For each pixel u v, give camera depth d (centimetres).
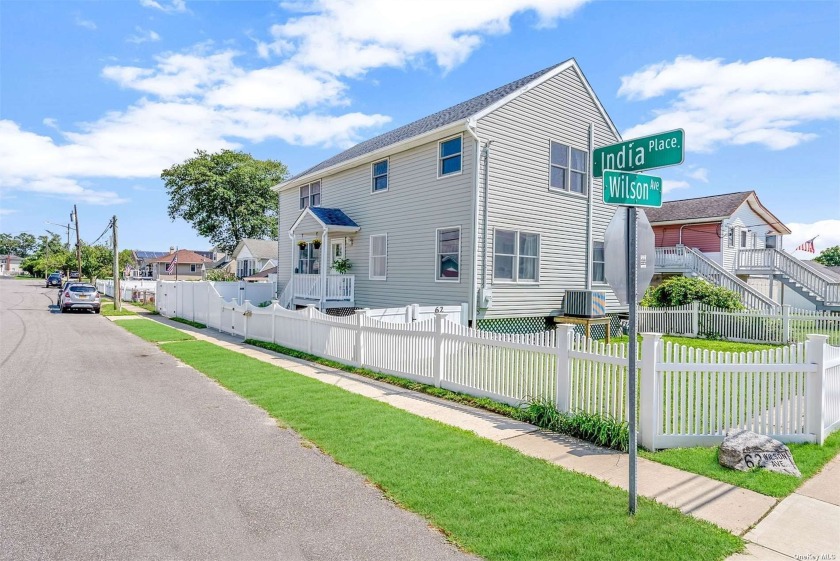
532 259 1572
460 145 1447
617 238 423
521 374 729
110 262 5888
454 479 471
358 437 595
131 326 1942
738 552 349
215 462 518
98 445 568
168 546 353
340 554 343
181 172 4684
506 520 389
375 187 1798
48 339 1527
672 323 1831
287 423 655
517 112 1501
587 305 1586
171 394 823
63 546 351
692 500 433
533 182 1551
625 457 542
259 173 4928
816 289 2184
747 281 2717
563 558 337
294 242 1981
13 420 662
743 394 589
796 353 613
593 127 1745
